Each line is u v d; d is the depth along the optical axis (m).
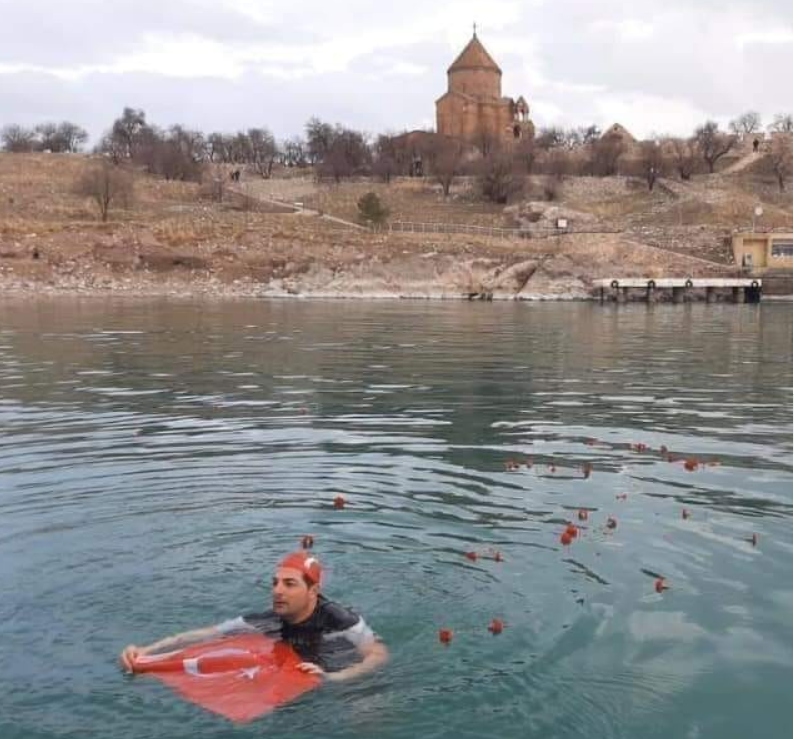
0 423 13.14
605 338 29.70
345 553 7.46
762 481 9.95
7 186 78.38
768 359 22.98
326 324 34.28
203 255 59.25
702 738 4.77
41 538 7.84
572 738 4.72
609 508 8.85
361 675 5.35
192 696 5.09
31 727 4.77
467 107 106.94
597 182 92.62
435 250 62.28
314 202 84.38
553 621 6.15
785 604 6.50
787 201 89.25
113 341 26.30
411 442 11.87
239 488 9.50
